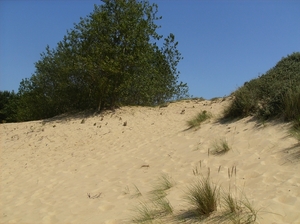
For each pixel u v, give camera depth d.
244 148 6.12
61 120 13.96
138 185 5.91
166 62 19.02
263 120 6.97
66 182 7.20
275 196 4.01
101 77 13.50
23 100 18.12
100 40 13.48
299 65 8.73
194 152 6.88
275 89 7.67
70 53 14.55
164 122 11.40
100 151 9.47
